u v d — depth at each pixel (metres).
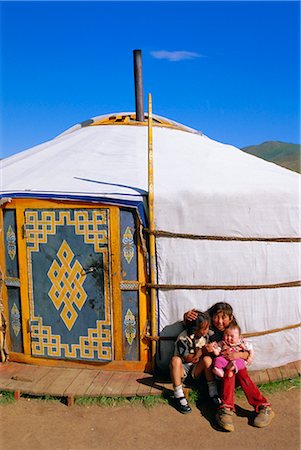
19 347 4.89
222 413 3.88
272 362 4.79
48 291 4.72
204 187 4.54
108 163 5.29
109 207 4.46
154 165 5.20
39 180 4.90
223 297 4.59
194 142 6.29
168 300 4.54
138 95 6.60
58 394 4.22
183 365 4.29
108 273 4.54
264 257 4.65
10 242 4.77
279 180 5.01
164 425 3.91
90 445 3.63
